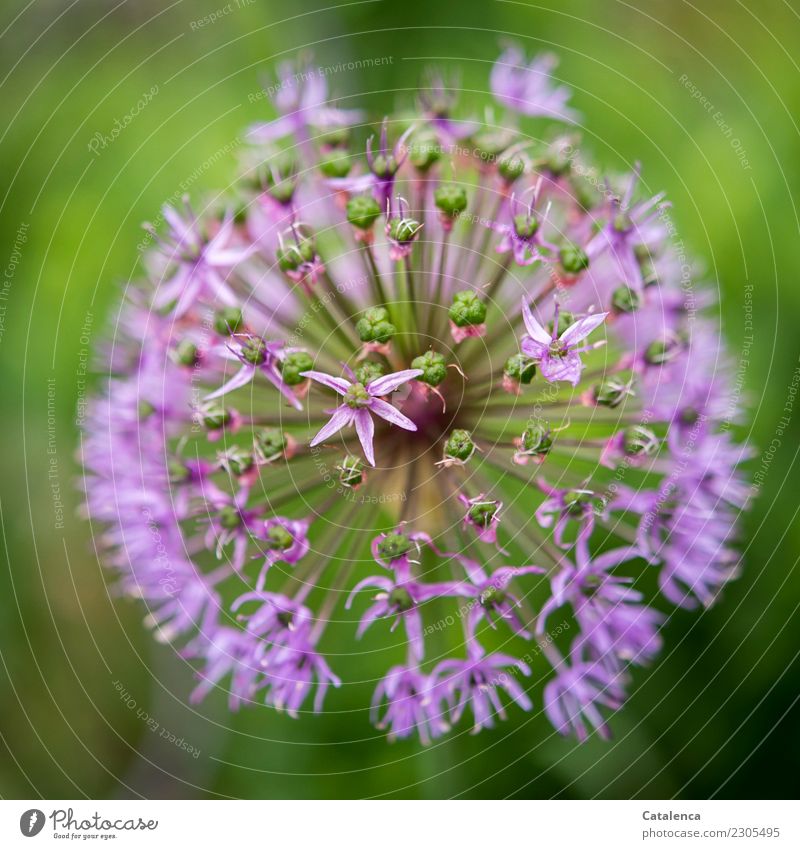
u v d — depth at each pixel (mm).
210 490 441
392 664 487
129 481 450
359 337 438
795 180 492
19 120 510
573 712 449
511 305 446
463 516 441
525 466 441
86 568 514
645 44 511
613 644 447
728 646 490
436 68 510
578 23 516
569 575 440
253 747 497
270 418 442
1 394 502
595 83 508
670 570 452
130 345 463
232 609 441
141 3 526
